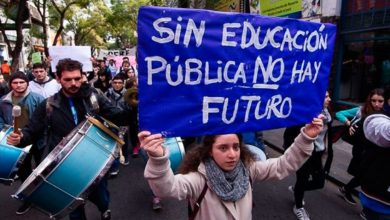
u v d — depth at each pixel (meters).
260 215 4.18
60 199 2.62
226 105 1.81
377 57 8.49
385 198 2.46
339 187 5.11
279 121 1.97
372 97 3.76
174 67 1.65
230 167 1.85
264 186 5.11
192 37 1.66
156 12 1.57
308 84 2.04
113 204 4.48
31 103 4.32
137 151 6.39
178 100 1.69
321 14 9.41
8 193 4.84
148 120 1.65
